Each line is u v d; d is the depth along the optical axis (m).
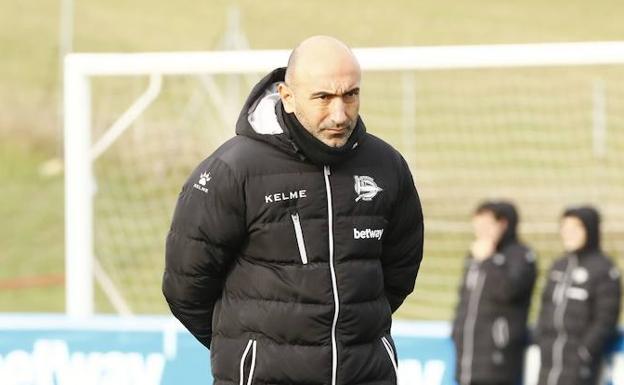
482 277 30.98
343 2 113.31
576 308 29.33
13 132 80.19
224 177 14.93
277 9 110.62
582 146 61.81
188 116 52.03
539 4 114.88
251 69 27.98
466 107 64.31
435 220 51.28
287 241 14.93
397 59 27.33
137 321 27.77
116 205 47.59
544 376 29.80
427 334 28.05
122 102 59.22
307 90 14.41
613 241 52.41
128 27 105.06
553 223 53.34
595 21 110.31
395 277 16.42
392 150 15.76
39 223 67.38
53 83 90.50
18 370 28.09
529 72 68.94
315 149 14.72
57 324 27.94
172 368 27.53
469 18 111.44
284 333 14.91
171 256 15.38
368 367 15.14
